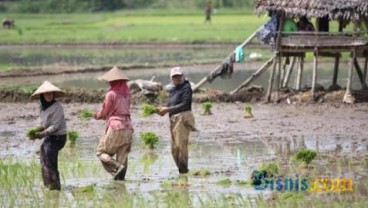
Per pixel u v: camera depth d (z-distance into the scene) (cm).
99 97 8394
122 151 4781
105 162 4759
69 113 7612
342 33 7719
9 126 7019
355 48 7719
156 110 4906
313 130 6500
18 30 18525
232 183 4650
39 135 4509
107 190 4553
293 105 7812
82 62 12619
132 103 8081
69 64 12306
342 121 6875
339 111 7362
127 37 16450
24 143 6206
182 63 12088
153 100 8069
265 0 7944
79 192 4478
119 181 4775
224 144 6000
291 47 7894
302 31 7925
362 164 5116
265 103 8006
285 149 5738
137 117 7375
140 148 5934
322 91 8094
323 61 12094
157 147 5966
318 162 5200
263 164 4806
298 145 5878
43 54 14325
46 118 4531
